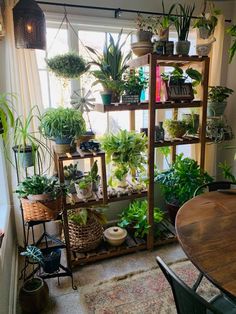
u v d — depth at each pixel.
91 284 1.86
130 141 2.06
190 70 2.11
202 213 1.41
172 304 1.67
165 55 1.91
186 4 2.44
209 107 2.44
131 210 2.46
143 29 2.01
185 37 2.02
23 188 1.65
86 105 2.09
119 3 2.21
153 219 2.21
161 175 2.36
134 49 1.94
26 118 1.93
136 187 2.18
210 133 2.41
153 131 2.02
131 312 1.62
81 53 2.24
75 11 2.11
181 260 2.11
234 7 2.63
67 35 2.18
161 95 2.19
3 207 2.07
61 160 1.76
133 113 2.37
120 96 2.00
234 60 2.69
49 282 1.89
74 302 1.71
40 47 1.49
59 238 2.27
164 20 2.06
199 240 1.16
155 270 2.00
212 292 1.75
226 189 1.80
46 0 1.99
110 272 1.98
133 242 2.23
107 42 2.06
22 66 1.95
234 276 0.94
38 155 1.88
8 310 1.53
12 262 1.94
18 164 1.90
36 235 2.25
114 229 2.24
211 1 2.52
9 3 1.80
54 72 1.89
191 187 2.20
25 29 1.42
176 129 2.22
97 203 1.96
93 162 2.18
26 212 1.65
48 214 1.64
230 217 1.36
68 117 1.77
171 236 2.32
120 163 2.08
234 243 1.14
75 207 1.89
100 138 2.12
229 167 2.65
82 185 1.90
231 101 2.79
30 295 1.56
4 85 2.02
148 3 2.31
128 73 2.06
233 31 2.29
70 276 1.86
